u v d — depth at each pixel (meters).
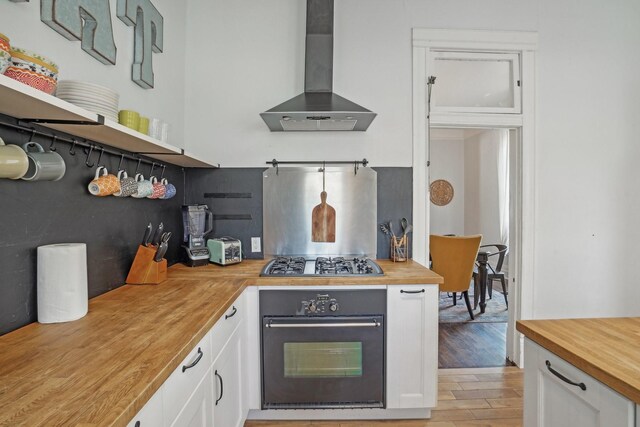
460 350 3.09
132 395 0.76
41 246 1.25
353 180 2.59
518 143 2.72
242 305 1.87
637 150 2.72
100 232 1.60
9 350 0.99
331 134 2.60
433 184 7.00
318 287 1.97
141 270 1.80
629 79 2.72
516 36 2.63
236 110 2.59
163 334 1.12
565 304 2.70
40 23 1.23
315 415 2.10
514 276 2.79
